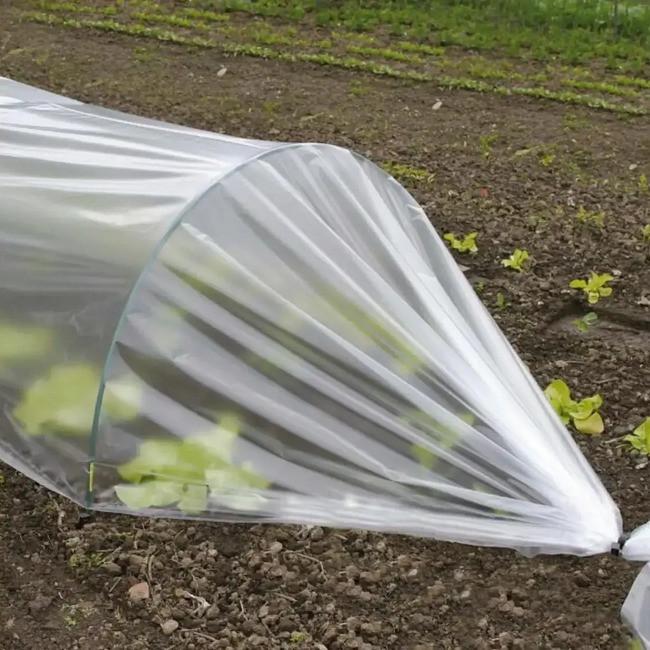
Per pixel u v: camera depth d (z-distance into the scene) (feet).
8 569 10.36
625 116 25.73
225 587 10.10
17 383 8.57
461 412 7.98
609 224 18.79
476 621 9.66
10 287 8.73
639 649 8.59
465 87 27.71
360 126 24.41
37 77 27.17
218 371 7.87
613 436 12.43
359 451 7.77
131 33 31.50
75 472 8.16
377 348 8.24
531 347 14.56
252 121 24.48
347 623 9.57
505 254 17.49
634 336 15.14
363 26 33.24
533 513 7.50
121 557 10.43
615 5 32.55
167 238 8.18
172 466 7.86
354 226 9.29
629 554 7.38
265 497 7.76
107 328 8.04
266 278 8.27
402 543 10.67
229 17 34.01
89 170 9.25
